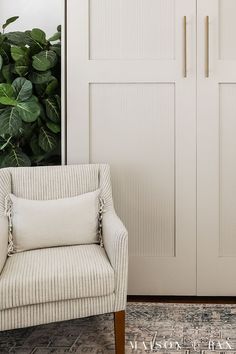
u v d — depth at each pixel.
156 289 2.40
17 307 1.66
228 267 2.37
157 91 2.35
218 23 2.30
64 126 2.39
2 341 1.92
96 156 2.38
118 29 2.34
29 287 1.64
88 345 1.88
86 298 1.72
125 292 1.76
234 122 2.34
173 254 2.40
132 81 2.34
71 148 2.37
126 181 2.39
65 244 2.03
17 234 1.99
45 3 2.77
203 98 2.33
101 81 2.34
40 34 2.45
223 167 2.36
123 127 2.37
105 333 2.00
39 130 2.48
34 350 1.83
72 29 2.33
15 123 2.26
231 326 2.04
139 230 2.40
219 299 2.40
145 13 2.33
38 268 1.73
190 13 2.31
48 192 2.18
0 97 2.29
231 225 2.37
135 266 2.40
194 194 2.36
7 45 2.43
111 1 2.33
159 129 2.36
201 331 1.99
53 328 2.06
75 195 2.21
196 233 2.37
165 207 2.38
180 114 2.34
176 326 2.04
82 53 2.34
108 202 2.19
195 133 2.34
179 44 2.32
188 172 2.36
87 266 1.75
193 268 2.38
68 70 2.35
